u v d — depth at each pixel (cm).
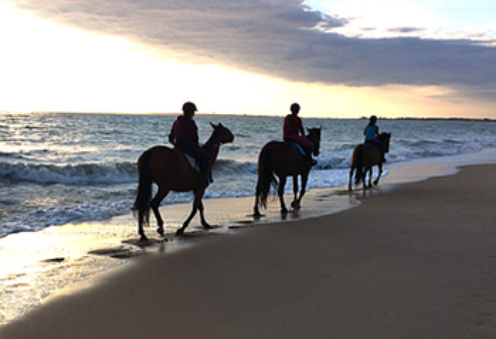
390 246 645
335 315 395
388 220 854
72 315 404
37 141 3020
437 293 445
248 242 679
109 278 508
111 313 409
